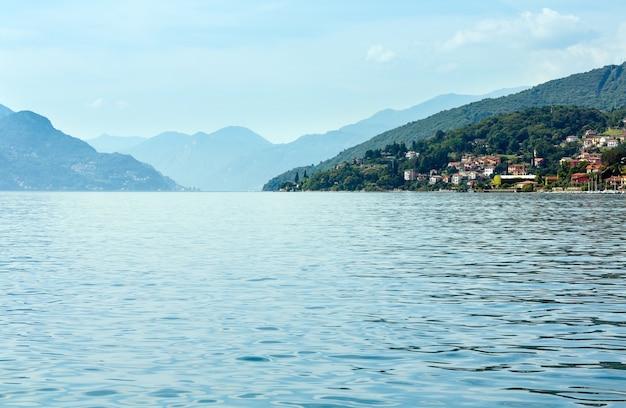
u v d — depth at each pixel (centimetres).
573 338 2538
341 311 3073
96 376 2086
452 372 2105
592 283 3925
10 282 3997
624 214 12356
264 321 2853
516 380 2016
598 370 2109
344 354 2323
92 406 1820
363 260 5150
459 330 2681
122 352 2362
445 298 3419
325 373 2105
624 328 2705
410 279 4100
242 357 2292
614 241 6750
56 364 2214
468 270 4531
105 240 7144
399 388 1955
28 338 2562
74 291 3659
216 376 2081
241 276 4250
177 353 2345
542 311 3066
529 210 14625
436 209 16088
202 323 2820
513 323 2806
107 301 3344
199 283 3947
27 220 11625
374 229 8894
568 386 1950
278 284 3897
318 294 3544
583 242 6662
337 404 1822
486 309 3120
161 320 2878
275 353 2339
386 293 3572
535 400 1834
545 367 2148
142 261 5122
